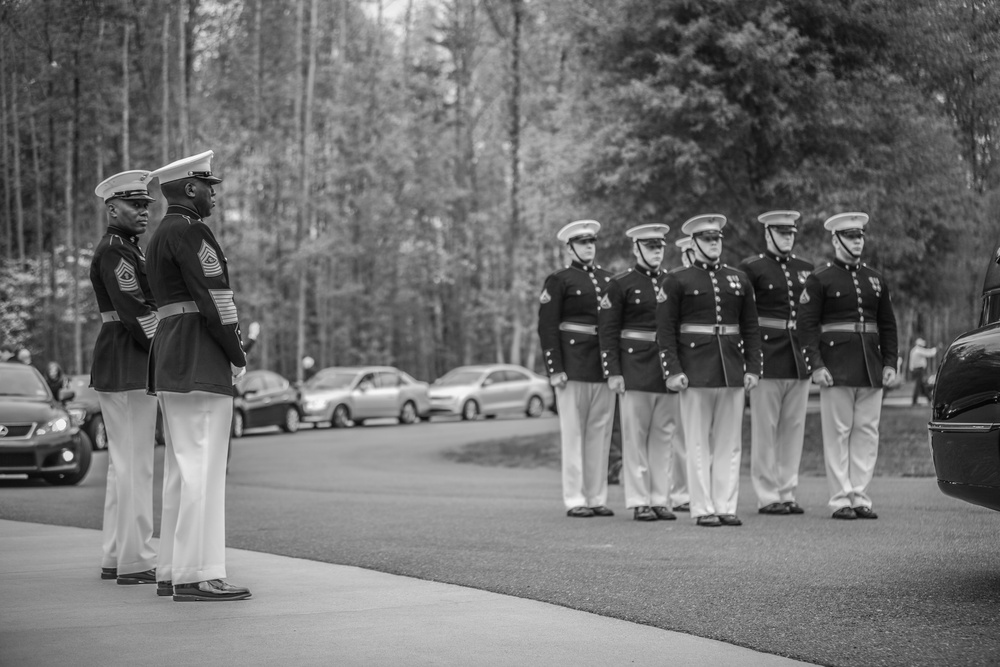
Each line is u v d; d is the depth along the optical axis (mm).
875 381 11812
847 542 9672
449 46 60781
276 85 53250
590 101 25234
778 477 12906
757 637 6152
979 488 6887
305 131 52625
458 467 22266
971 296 21281
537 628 6535
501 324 61531
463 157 62688
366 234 55594
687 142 22516
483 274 65500
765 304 12867
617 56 23875
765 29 21406
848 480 11875
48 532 11258
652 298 12445
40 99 28734
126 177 8570
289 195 49031
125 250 8445
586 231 13172
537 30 46500
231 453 26344
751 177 23062
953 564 8320
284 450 27266
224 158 44375
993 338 6883
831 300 11992
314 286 56500
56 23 22281
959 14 16688
